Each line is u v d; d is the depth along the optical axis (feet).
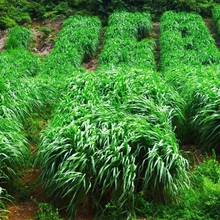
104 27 51.19
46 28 51.65
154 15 53.57
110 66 35.55
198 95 21.49
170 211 14.42
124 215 14.44
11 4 58.75
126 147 15.21
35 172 18.34
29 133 22.66
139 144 15.60
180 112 20.67
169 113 19.86
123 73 25.94
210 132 19.16
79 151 15.39
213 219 13.61
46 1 60.03
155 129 16.22
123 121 16.87
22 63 37.73
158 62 40.11
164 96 21.52
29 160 18.65
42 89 27.71
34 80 28.78
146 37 47.65
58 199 15.35
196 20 48.67
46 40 49.70
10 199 16.21
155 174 14.84
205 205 14.10
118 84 22.80
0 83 25.27
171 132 17.15
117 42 42.19
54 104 26.11
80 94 23.24
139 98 20.12
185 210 14.24
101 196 14.58
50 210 14.66
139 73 25.91
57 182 15.10
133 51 39.70
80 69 36.50
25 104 24.30
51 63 38.27
